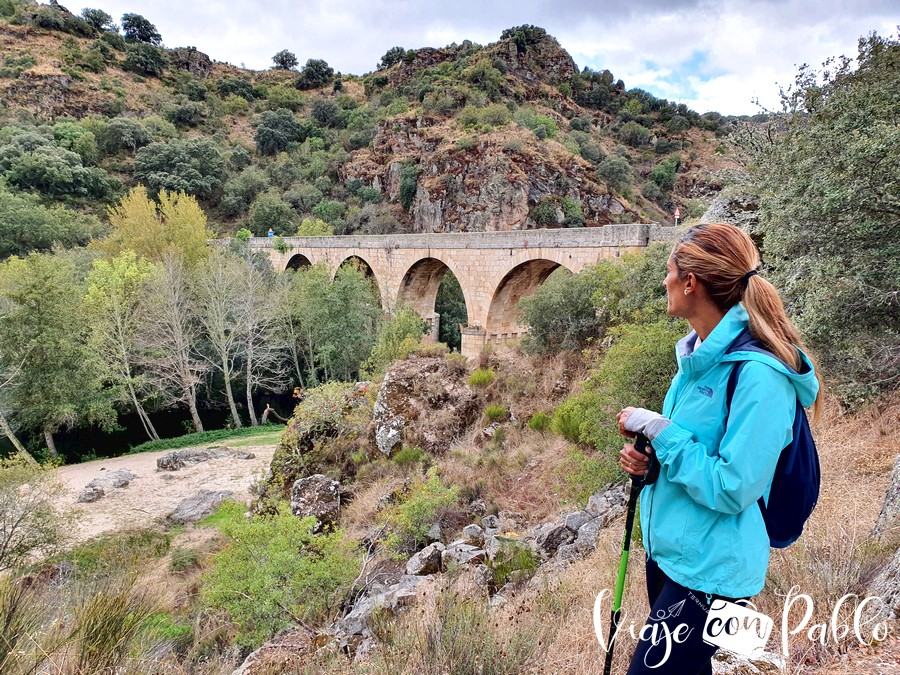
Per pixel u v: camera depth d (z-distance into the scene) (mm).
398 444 13508
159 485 18438
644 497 1711
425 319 37750
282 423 30062
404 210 69312
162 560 12016
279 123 92188
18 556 10539
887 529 3109
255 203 69438
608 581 4078
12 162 55688
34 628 2846
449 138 69250
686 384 1671
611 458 7406
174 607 7699
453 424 13914
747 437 1334
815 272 6332
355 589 7191
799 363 1465
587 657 2895
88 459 24391
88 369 24156
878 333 6219
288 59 148125
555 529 6855
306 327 31906
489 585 5781
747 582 1434
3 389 22391
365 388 16594
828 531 3473
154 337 27203
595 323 14641
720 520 1463
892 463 4520
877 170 5887
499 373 15367
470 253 27766
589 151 74750
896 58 6934
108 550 12180
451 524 9180
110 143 72188
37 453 24141
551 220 58000
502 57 90438
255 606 6125
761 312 1498
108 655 2906
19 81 79438
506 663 2703
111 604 3215
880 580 2580
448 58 102750
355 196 74125
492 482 10859
